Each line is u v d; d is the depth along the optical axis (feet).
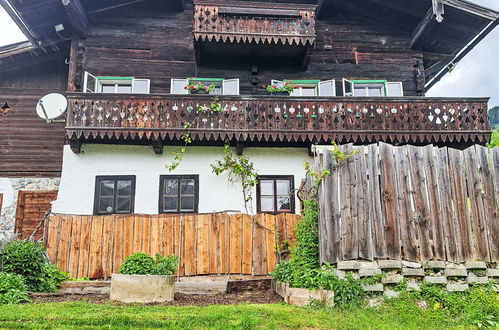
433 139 47.96
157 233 36.42
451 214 24.06
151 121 45.39
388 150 24.45
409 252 23.25
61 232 35.42
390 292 22.53
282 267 28.48
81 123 45.09
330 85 51.98
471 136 47.19
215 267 36.37
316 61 54.39
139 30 53.16
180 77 52.37
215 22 49.21
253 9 49.83
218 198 46.50
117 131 44.83
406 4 53.21
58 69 54.80
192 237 36.68
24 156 52.39
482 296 21.90
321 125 46.44
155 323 19.17
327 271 23.17
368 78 54.49
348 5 55.52
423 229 23.62
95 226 35.96
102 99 45.65
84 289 29.43
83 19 51.08
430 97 47.60
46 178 52.01
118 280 25.94
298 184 47.24
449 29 53.11
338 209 24.79
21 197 51.57
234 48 51.16
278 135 45.78
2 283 25.82
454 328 19.31
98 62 51.78
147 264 27.09
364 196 23.84
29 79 54.29
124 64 52.03
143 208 45.91
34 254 30.17
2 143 52.54
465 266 23.44
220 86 52.11
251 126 45.85
